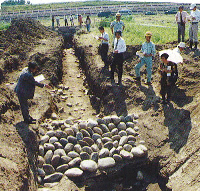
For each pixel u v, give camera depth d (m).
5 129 4.91
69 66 12.62
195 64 8.04
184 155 5.39
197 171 4.85
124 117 6.97
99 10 37.47
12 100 6.02
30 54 10.72
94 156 5.68
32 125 5.80
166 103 6.96
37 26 16.39
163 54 6.25
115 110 7.36
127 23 19.06
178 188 4.73
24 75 5.04
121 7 40.44
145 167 5.82
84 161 5.50
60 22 28.25
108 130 6.50
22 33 13.59
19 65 9.71
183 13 9.33
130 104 7.38
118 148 5.89
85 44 12.60
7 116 5.33
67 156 5.64
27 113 5.48
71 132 6.25
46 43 13.40
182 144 5.68
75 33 19.59
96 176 5.35
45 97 7.63
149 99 7.27
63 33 19.83
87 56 10.95
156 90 7.67
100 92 8.26
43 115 6.76
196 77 7.50
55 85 9.69
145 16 32.41
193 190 4.48
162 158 5.58
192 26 8.70
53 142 5.90
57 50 12.22
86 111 8.05
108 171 5.48
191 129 5.91
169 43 10.18
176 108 6.71
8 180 3.70
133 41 10.79
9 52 10.16
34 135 5.43
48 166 5.29
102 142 6.16
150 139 6.11
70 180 5.15
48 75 9.81
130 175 5.73
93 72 9.24
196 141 5.54
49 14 35.19
